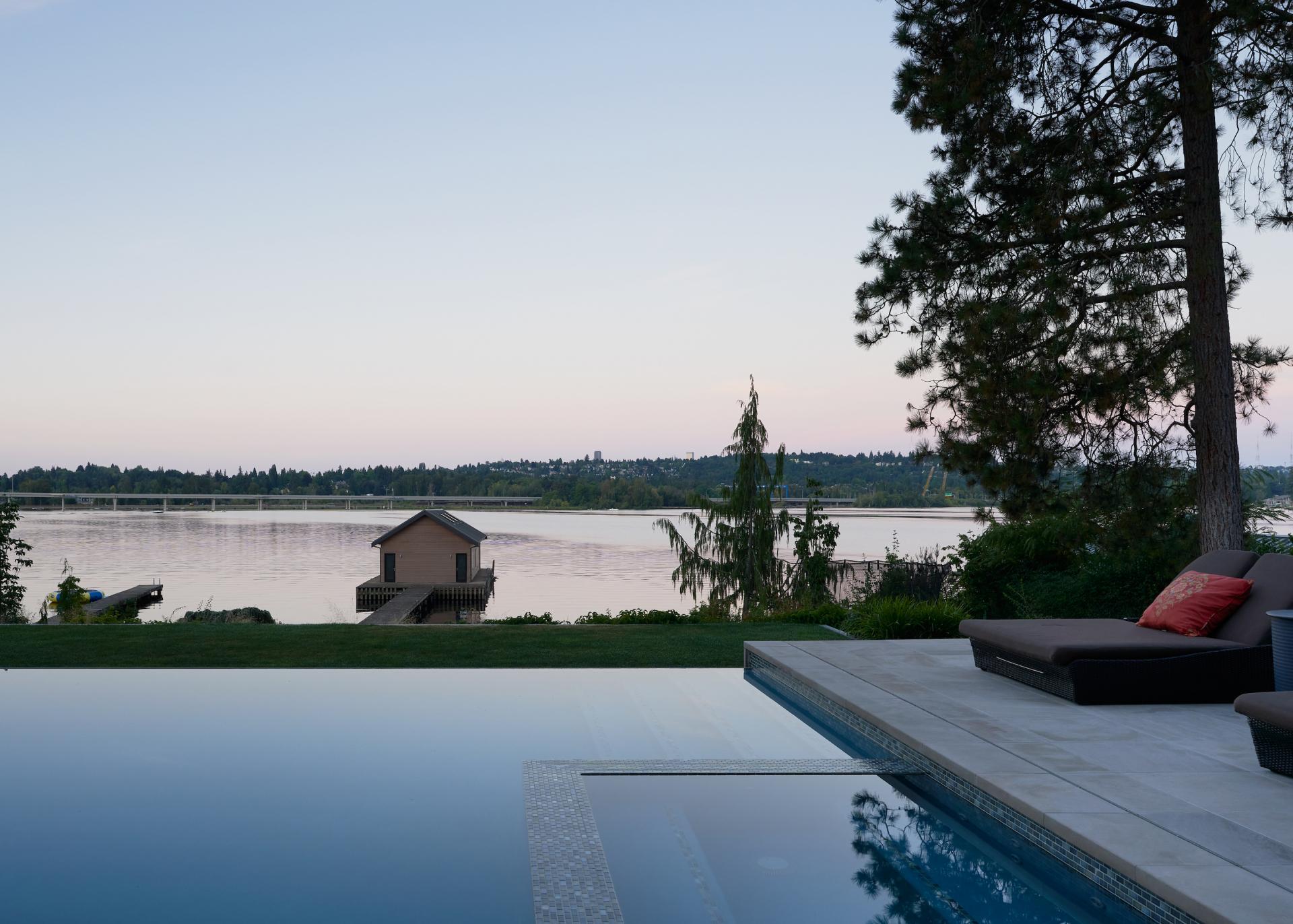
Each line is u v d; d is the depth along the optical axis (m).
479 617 28.59
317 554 56.66
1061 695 5.00
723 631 9.44
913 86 8.80
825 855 3.18
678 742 4.84
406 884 2.90
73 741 4.82
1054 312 7.94
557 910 2.63
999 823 3.31
